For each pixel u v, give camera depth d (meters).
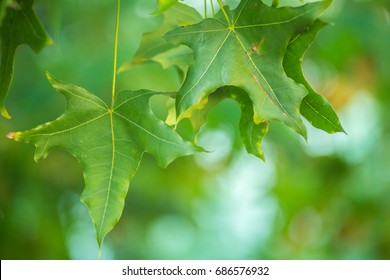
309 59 4.89
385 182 5.01
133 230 5.10
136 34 4.61
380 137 5.07
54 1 3.36
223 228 6.38
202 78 2.04
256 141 2.23
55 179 4.57
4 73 2.30
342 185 5.16
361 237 5.03
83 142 2.12
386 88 4.96
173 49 2.56
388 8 4.73
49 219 4.52
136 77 4.54
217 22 2.07
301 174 5.37
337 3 4.68
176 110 2.03
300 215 5.47
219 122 4.90
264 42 2.04
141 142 2.11
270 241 5.92
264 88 2.03
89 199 2.10
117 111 2.14
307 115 2.11
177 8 2.52
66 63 4.48
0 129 4.34
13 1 2.32
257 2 2.05
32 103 4.41
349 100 5.05
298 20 2.01
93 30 4.56
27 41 2.40
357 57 4.85
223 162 5.28
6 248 4.31
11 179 4.36
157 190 5.05
